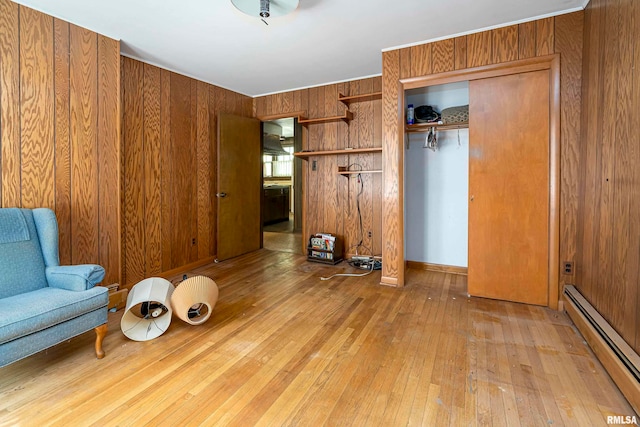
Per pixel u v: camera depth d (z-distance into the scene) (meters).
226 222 4.40
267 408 1.55
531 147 2.69
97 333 1.97
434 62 2.98
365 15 2.53
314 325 2.42
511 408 1.53
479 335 2.23
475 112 2.86
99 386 1.71
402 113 3.16
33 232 2.17
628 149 1.73
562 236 2.61
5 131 2.22
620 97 1.83
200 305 2.66
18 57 2.27
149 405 1.57
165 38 2.90
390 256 3.30
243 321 2.49
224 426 1.43
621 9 1.83
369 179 4.24
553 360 1.92
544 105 2.63
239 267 4.05
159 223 3.59
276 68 3.71
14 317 1.56
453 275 3.65
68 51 2.54
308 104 4.50
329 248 4.19
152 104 3.48
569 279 2.61
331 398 1.61
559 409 1.52
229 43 3.01
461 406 1.54
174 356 2.00
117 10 2.41
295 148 6.96
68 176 2.56
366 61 3.52
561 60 2.54
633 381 1.49
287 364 1.91
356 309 2.71
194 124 4.01
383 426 1.43
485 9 2.46
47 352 2.04
